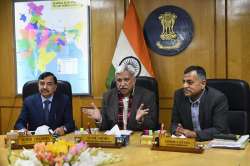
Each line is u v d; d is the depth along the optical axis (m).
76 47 4.23
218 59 3.89
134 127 2.86
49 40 4.29
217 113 2.68
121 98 2.99
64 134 2.77
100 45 4.16
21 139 2.23
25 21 4.33
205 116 2.75
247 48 3.81
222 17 3.86
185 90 2.80
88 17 4.18
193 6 3.93
